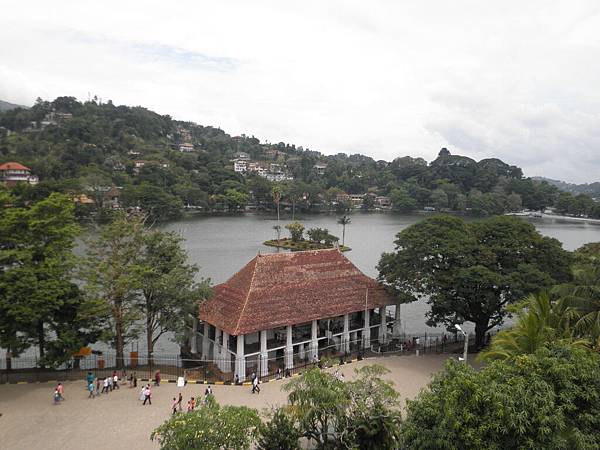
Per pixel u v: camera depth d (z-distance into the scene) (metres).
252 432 23.16
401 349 50.59
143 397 35.62
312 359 46.50
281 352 46.69
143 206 172.50
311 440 27.84
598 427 19.56
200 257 117.38
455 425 19.58
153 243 46.56
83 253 102.56
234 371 43.16
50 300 38.53
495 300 46.03
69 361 43.97
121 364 44.75
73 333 40.06
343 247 137.25
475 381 21.05
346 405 24.31
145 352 54.44
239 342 41.06
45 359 39.03
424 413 21.83
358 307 48.91
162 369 44.66
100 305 40.81
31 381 40.00
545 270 47.66
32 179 188.00
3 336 38.16
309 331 50.31
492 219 54.75
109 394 37.44
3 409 34.19
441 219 54.78
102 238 44.56
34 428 31.31
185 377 41.41
